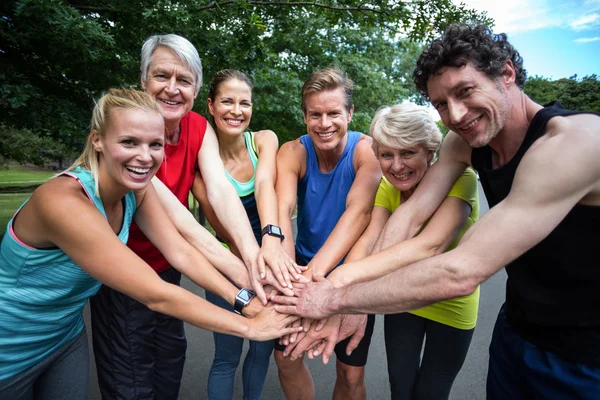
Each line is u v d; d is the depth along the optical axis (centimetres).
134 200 162
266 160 221
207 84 624
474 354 334
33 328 147
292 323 185
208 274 185
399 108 171
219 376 213
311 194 219
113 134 132
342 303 160
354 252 194
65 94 548
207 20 574
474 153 158
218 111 213
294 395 222
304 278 183
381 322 405
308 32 976
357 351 206
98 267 132
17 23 427
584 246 124
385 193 208
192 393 273
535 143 124
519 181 121
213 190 206
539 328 144
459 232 187
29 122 460
